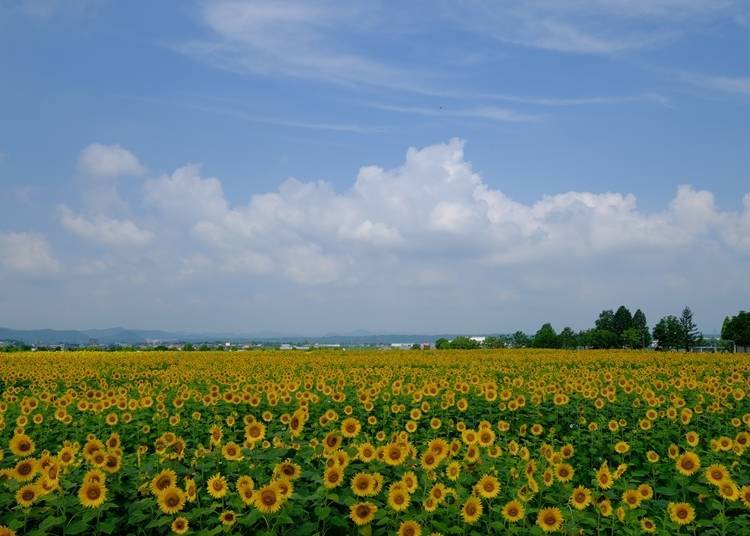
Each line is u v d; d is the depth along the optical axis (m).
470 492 9.15
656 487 10.70
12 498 7.47
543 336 109.06
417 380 23.88
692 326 116.25
